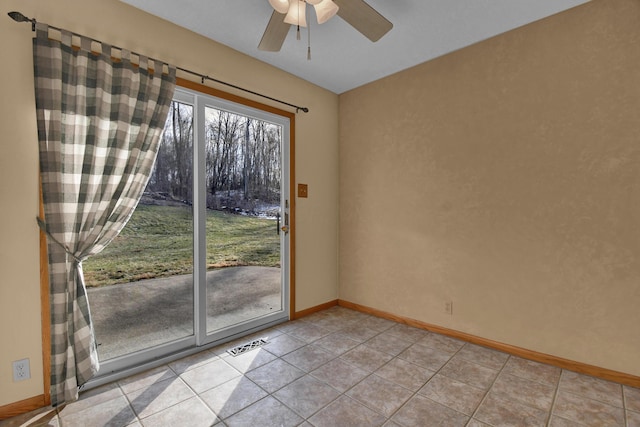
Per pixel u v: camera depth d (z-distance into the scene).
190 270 2.45
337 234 3.67
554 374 2.14
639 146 1.94
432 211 2.88
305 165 3.29
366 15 1.76
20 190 1.68
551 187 2.26
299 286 3.25
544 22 2.27
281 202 3.10
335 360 2.33
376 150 3.30
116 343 2.11
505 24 2.34
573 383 2.03
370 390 1.95
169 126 2.33
